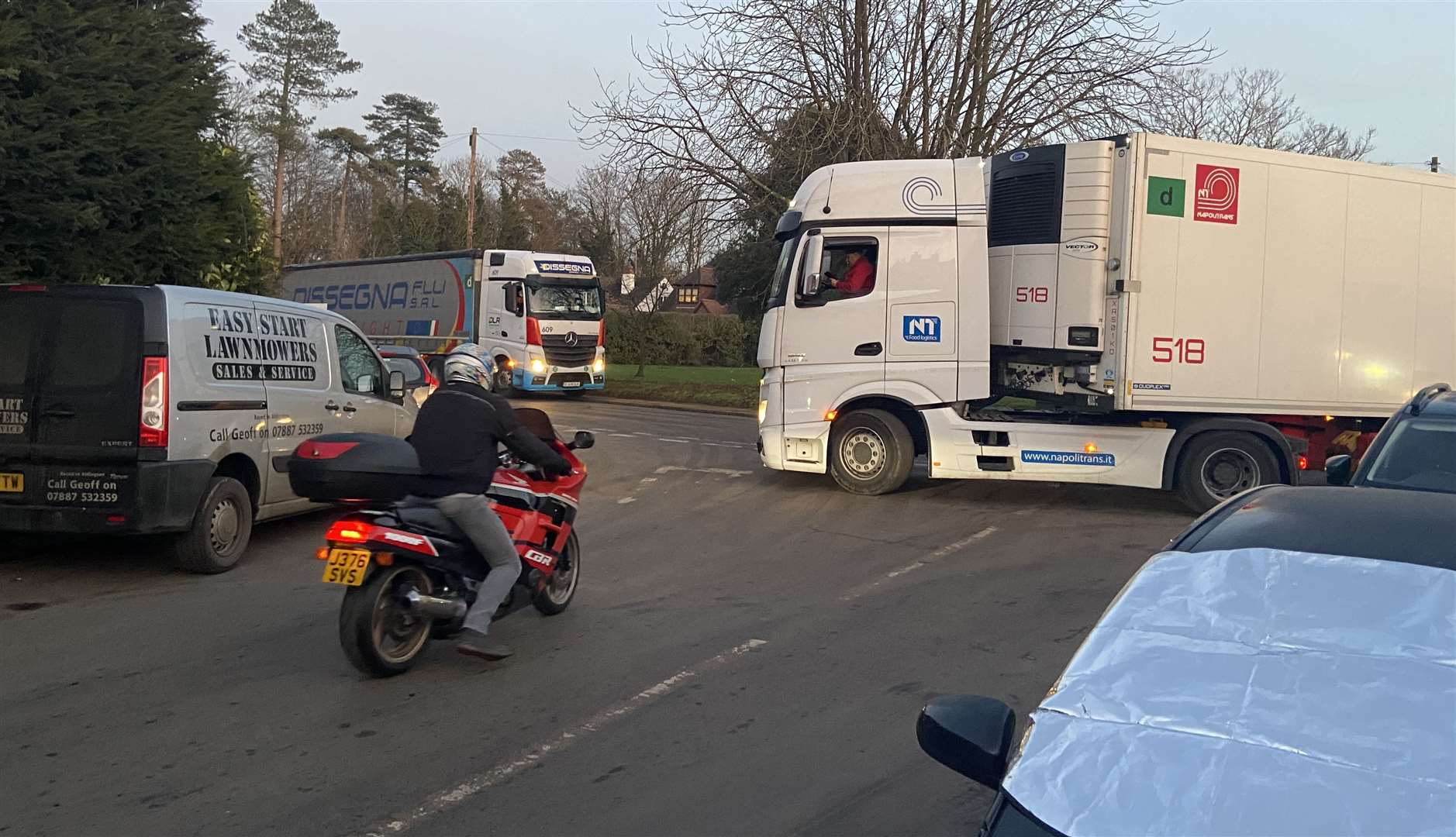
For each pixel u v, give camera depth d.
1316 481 10.73
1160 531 10.12
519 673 6.00
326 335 10.03
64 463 7.78
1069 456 11.03
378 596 5.73
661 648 6.47
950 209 11.23
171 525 7.86
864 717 5.36
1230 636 2.62
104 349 7.81
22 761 4.79
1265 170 10.65
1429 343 11.19
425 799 4.42
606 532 10.04
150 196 12.03
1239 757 2.23
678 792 4.50
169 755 4.86
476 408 5.93
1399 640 2.54
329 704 5.49
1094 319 10.70
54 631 6.79
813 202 11.53
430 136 76.19
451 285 29.64
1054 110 20.98
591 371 28.58
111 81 11.45
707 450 16.36
